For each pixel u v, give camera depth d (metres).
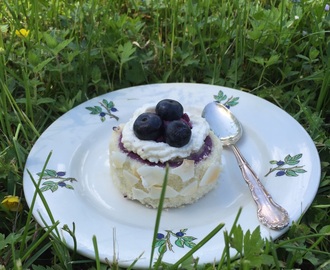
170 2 0.38
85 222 0.22
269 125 0.27
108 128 0.28
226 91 0.30
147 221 0.22
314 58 0.33
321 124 0.29
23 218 0.24
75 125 0.27
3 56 0.31
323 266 0.20
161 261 0.19
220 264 0.18
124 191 0.24
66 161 0.25
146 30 0.38
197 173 0.23
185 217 0.23
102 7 0.38
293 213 0.21
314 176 0.23
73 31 0.36
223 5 0.37
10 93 0.28
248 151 0.26
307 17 0.36
